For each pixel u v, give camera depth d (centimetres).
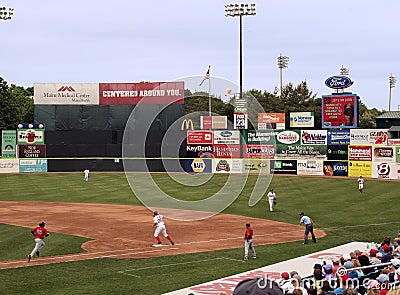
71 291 1772
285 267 1852
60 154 6969
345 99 6275
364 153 5941
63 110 6981
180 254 2358
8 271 2053
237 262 2181
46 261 2225
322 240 2655
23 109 11231
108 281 1900
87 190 5019
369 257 1678
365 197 4359
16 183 5688
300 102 10712
